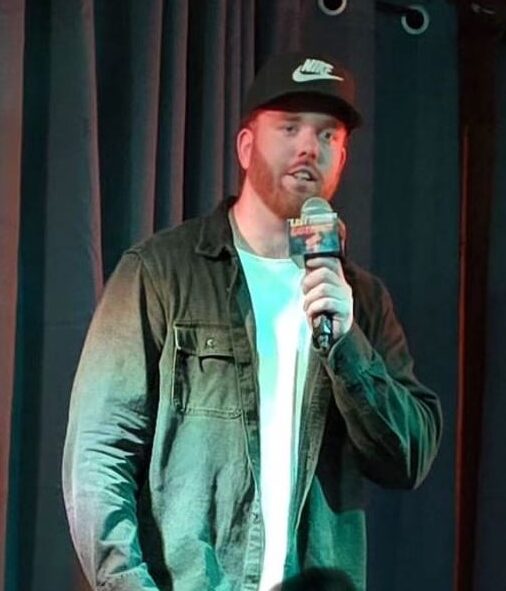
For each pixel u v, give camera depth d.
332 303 3.59
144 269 3.76
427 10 5.98
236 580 3.60
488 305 6.02
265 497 3.66
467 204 6.11
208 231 3.87
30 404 4.69
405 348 4.06
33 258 4.75
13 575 4.61
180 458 3.63
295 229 3.68
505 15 6.09
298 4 5.52
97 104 4.97
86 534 3.49
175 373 3.67
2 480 4.48
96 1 5.03
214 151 5.11
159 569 3.59
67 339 4.70
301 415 3.72
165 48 5.06
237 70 5.25
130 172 4.91
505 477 5.91
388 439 3.68
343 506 3.77
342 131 3.88
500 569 5.87
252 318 3.75
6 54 4.63
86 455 3.55
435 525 5.70
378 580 5.63
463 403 6.00
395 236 5.85
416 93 5.94
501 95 6.12
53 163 4.78
